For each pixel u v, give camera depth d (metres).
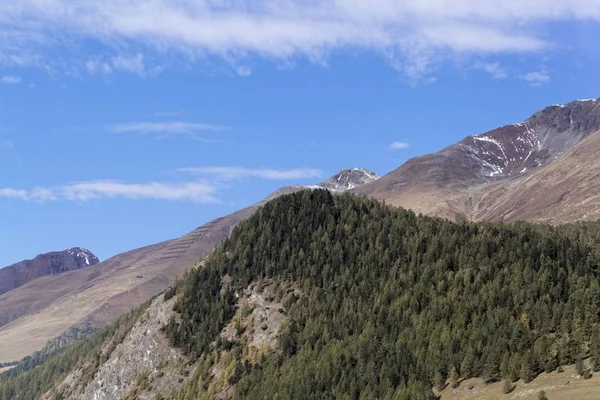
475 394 190.75
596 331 193.50
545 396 169.75
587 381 175.12
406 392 198.38
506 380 185.50
